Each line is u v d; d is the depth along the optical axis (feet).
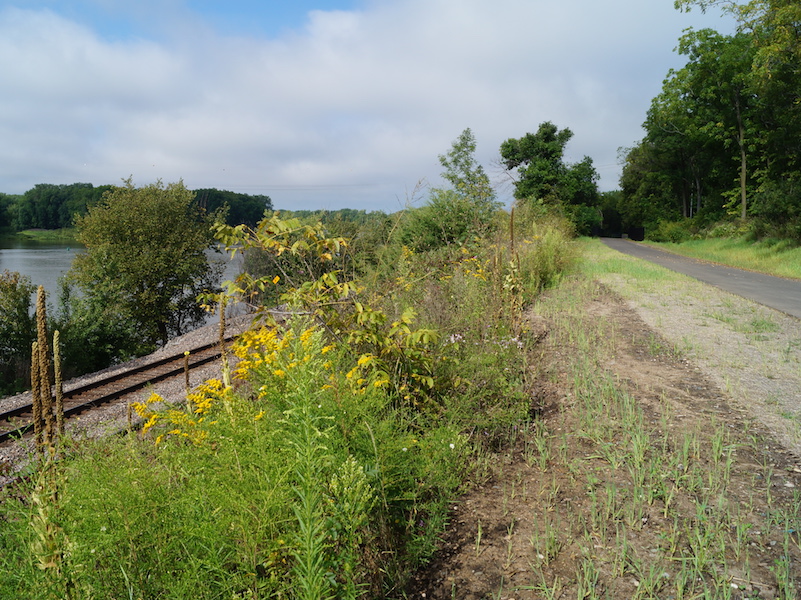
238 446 8.84
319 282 15.11
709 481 12.00
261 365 11.42
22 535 7.77
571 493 12.00
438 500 11.72
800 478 12.23
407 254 27.09
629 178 237.04
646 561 9.49
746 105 128.47
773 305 36.78
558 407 17.46
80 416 25.29
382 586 9.08
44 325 8.59
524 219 56.24
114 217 73.36
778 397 17.75
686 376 20.24
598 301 37.73
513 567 9.61
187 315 80.48
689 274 58.85
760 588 8.66
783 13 81.00
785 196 92.02
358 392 11.08
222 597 7.41
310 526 6.89
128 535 7.33
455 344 17.12
